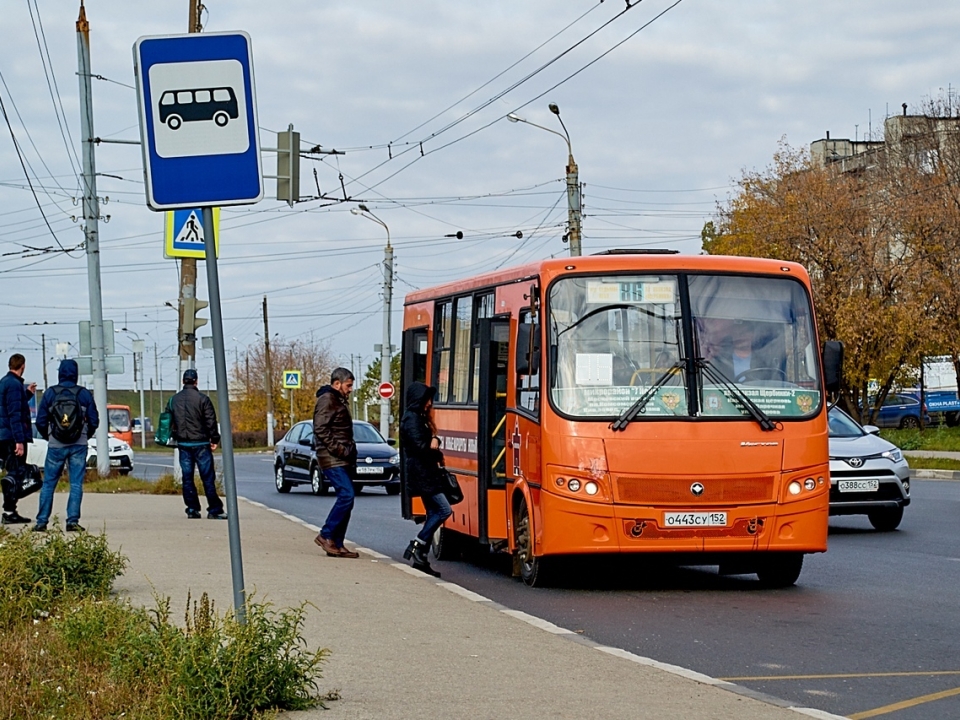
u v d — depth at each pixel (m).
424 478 14.33
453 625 9.88
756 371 12.88
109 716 6.53
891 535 18.48
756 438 12.65
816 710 7.12
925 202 49.31
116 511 20.89
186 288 26.17
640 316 12.91
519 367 12.68
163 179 7.04
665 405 12.65
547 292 12.98
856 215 49.19
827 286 48.97
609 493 12.46
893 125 57.97
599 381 12.72
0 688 7.03
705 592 12.95
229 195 7.07
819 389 13.00
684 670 8.26
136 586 11.25
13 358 18.55
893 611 11.42
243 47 7.09
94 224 30.73
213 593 10.87
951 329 47.00
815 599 12.28
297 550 15.18
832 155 81.00
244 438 85.62
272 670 6.78
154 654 7.04
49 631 8.81
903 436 47.69
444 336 16.95
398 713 6.79
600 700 7.25
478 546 16.91
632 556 12.62
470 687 7.53
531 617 10.39
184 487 19.48
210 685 6.53
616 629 10.57
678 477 12.48
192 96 7.07
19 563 10.08
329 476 14.80
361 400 87.00
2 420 18.41
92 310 30.80
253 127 7.09
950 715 7.36
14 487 18.67
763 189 51.31
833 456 18.83
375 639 9.14
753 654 9.37
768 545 12.60
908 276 48.06
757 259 13.37
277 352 102.94
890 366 48.34
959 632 10.29
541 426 12.74
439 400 17.03
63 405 16.12
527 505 13.30
